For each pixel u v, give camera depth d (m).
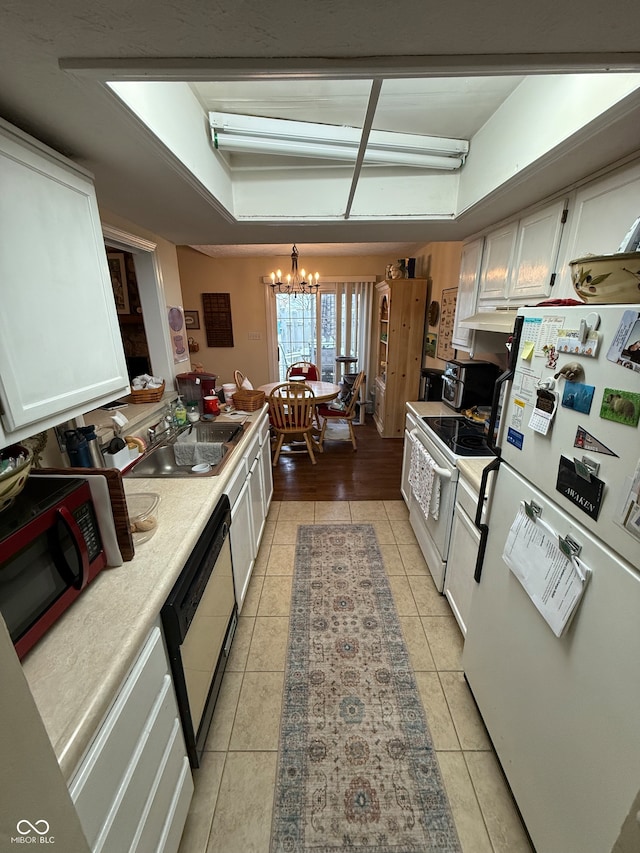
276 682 1.61
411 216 2.04
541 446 1.00
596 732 0.80
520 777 1.10
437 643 1.79
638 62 0.81
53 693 0.70
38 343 0.91
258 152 1.68
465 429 2.19
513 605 1.14
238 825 1.16
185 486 1.54
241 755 1.34
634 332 0.69
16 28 0.66
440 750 1.35
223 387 3.07
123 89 0.90
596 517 0.80
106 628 0.84
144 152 1.18
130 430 1.93
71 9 0.62
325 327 5.55
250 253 4.77
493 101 1.44
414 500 2.58
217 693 1.41
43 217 0.92
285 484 3.47
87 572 0.94
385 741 1.38
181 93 1.26
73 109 0.94
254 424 2.41
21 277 0.85
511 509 1.15
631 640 0.71
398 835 1.13
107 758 0.72
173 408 2.38
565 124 1.09
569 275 1.45
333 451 4.29
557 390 0.92
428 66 0.82
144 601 0.92
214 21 0.67
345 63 0.81
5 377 0.80
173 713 1.02
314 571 2.29
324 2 0.63
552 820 0.95
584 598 0.83
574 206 1.41
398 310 4.31
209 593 1.33
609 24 0.69
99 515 0.99
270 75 0.85
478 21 0.69
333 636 1.83
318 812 1.18
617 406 0.73
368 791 1.23
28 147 0.87
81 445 1.32
